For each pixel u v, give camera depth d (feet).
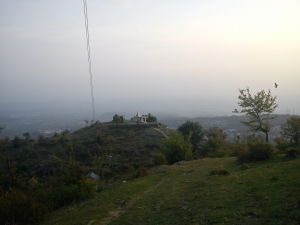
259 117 102.68
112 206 48.21
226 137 186.70
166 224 32.60
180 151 124.26
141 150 170.50
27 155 161.99
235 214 30.27
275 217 27.45
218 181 54.19
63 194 60.80
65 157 154.20
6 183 88.28
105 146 178.81
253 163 74.90
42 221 47.52
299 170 48.73
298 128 82.64
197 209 35.88
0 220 45.80
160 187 60.64
